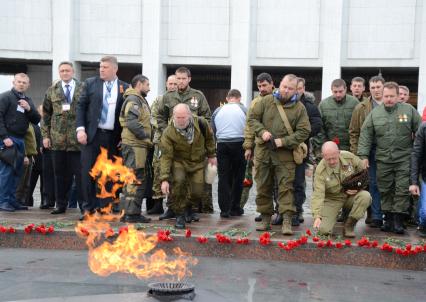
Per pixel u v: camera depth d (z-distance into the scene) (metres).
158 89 34.66
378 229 9.18
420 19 33.00
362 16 33.72
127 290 6.01
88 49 35.06
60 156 10.02
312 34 33.97
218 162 10.06
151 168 10.42
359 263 7.61
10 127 10.33
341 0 33.25
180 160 8.66
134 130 8.94
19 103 10.36
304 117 8.26
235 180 10.28
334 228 9.18
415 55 33.19
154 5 34.34
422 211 8.44
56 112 9.95
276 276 6.91
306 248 7.71
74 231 8.30
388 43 33.50
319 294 6.15
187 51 34.81
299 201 9.31
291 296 6.05
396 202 8.73
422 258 7.45
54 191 10.94
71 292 5.92
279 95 8.31
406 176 8.69
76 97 9.92
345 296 6.11
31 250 8.22
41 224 8.55
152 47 34.47
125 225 8.76
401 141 8.73
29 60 35.91
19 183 11.10
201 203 10.88
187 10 34.66
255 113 8.41
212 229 8.69
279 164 8.27
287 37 34.19
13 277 6.60
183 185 8.55
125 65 36.16
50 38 35.06
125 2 34.72
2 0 34.94
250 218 10.12
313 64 34.06
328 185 8.19
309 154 10.05
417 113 8.91
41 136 11.43
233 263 7.55
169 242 8.03
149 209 10.72
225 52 34.59
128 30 34.78
